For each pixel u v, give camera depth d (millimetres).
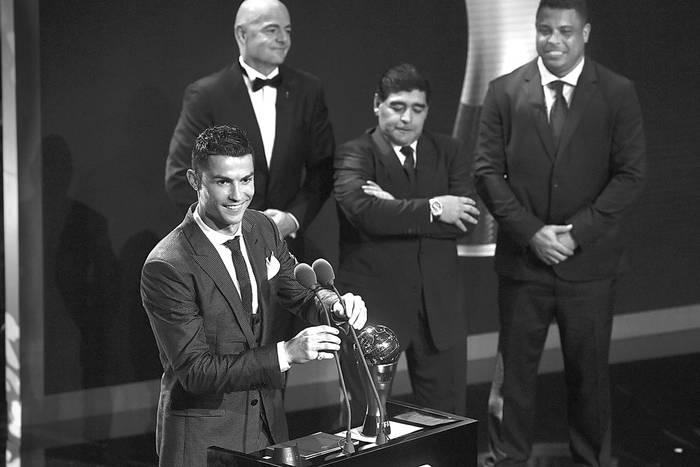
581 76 10031
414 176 10062
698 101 14305
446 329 10016
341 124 12695
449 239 10117
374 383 6570
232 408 6859
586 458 10562
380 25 12664
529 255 10227
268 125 10547
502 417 10633
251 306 6926
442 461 6297
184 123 10438
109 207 11945
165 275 6586
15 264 11688
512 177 10203
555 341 14523
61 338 11992
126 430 12031
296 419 12406
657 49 13961
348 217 9938
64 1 11383
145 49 11789
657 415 12266
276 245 7281
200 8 11953
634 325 14750
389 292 9969
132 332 12328
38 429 11992
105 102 11719
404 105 9812
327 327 6539
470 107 12734
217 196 6543
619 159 10047
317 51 12469
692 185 14586
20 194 11562
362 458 5883
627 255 10648
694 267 14844
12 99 11359
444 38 12773
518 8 12391
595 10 13594
